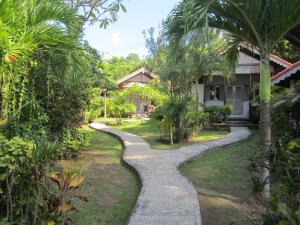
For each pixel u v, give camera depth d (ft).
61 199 13.57
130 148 39.50
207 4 16.61
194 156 33.86
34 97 23.86
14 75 20.16
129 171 28.78
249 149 39.78
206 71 48.24
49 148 13.43
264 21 18.62
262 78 20.12
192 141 46.34
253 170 25.67
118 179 26.04
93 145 43.50
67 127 31.55
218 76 70.13
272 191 19.98
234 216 18.30
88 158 33.83
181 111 45.85
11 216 12.86
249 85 69.87
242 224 16.94
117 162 32.68
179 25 17.71
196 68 45.11
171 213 17.28
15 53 16.90
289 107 31.58
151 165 29.27
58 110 29.01
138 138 49.19
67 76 24.34
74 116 32.83
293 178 16.37
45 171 13.52
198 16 16.37
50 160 14.52
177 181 23.67
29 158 12.91
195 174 27.76
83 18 23.89
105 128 65.36
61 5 18.71
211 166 30.66
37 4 17.83
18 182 12.77
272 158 19.69
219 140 44.93
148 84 103.09
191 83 47.29
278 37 19.34
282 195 16.16
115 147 42.57
